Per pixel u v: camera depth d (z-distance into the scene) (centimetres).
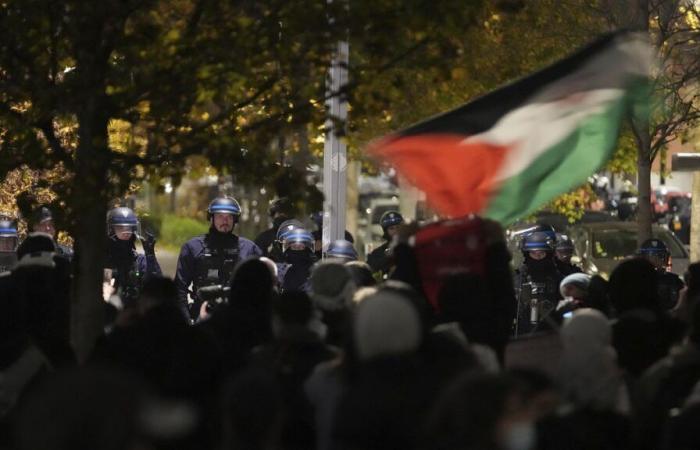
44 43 2447
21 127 2441
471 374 1246
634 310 2189
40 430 948
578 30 4938
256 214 9844
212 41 2361
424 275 2381
